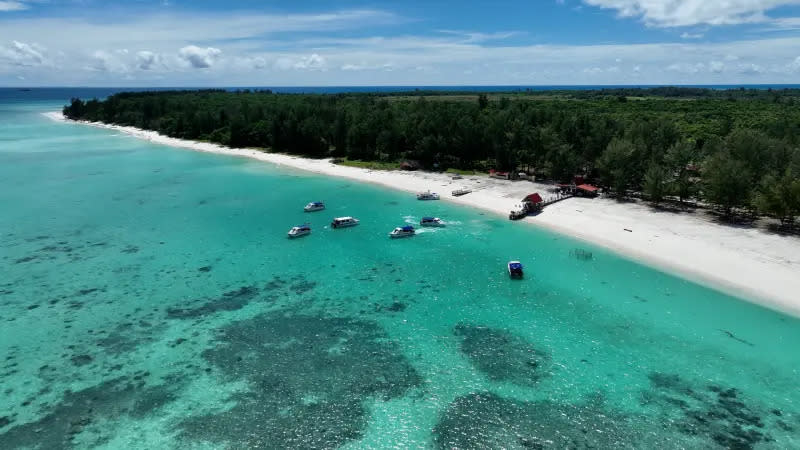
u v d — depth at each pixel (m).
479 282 59.31
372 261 66.19
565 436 35.12
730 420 36.41
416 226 80.44
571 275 60.53
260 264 65.31
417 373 42.12
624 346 45.72
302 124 151.25
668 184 83.81
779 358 43.41
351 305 54.03
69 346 45.88
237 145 170.12
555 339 47.03
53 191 104.06
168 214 87.88
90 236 75.75
